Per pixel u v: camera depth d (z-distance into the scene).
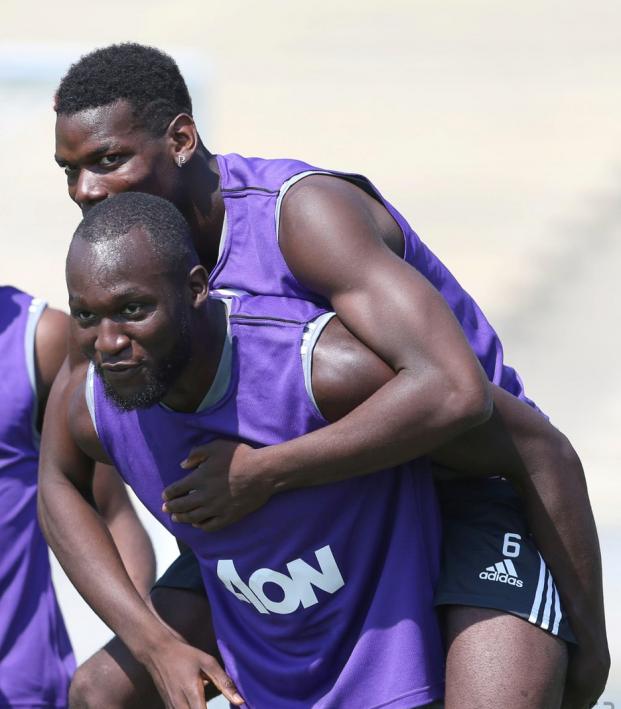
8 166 24.19
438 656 10.16
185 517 9.84
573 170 43.81
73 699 11.15
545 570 10.43
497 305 34.53
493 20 57.56
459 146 46.22
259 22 56.47
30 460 13.09
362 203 10.22
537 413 10.43
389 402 9.41
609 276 35.88
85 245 9.23
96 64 10.34
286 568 10.05
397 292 9.62
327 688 10.25
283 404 9.72
